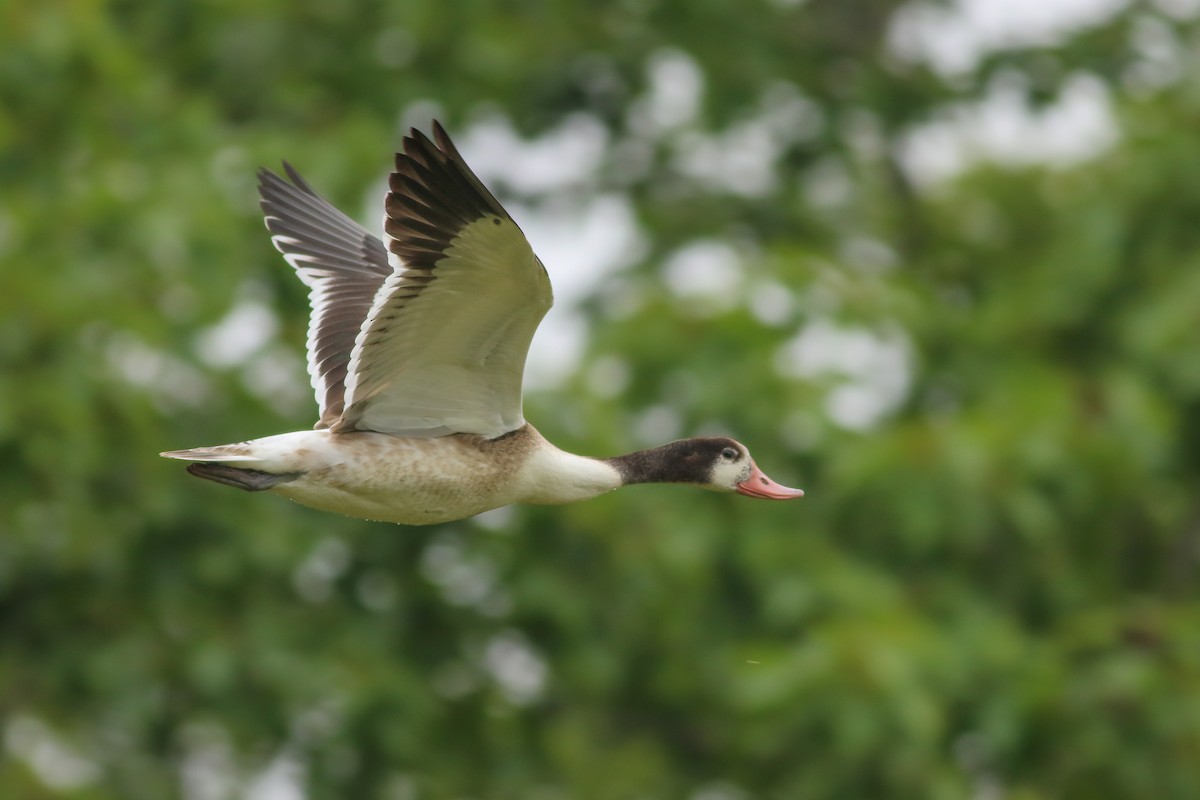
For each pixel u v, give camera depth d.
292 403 13.93
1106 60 19.56
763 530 14.08
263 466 8.54
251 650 13.07
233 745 13.57
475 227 7.55
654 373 15.08
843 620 13.04
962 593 13.97
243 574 13.48
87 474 12.94
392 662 13.68
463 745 14.33
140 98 14.53
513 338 8.34
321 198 10.61
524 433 9.04
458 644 14.46
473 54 17.53
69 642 13.23
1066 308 15.35
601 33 18.89
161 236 13.09
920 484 13.66
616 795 14.57
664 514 14.04
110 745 13.76
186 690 13.41
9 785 13.33
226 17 17.39
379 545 14.06
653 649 14.63
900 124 19.64
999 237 19.27
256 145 14.42
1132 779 12.79
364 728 13.38
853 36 20.11
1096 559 14.90
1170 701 12.80
